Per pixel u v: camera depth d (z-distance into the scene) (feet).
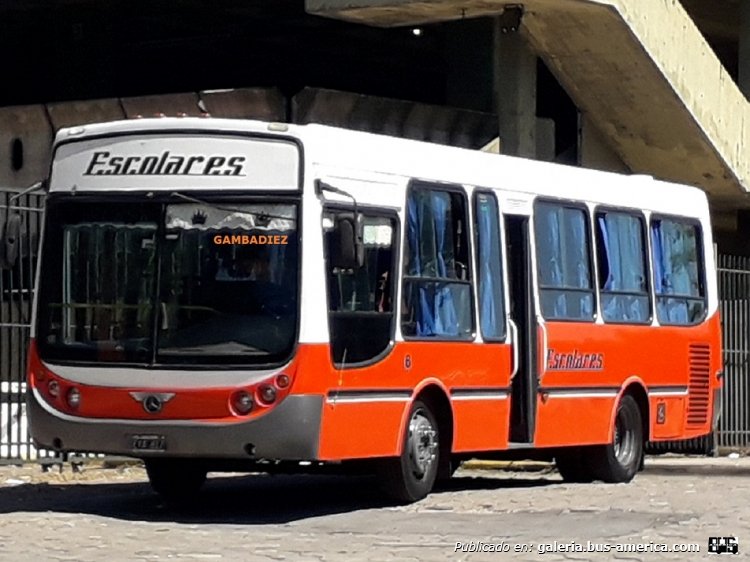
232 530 45.11
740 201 96.12
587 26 79.51
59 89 108.06
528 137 87.92
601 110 87.71
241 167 46.65
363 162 48.57
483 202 54.75
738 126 90.22
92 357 47.37
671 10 82.99
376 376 48.24
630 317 63.05
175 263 46.91
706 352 68.69
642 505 52.65
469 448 53.26
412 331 50.16
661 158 90.22
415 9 77.87
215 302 46.26
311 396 45.52
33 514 48.60
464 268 53.26
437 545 42.11
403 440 49.96
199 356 46.06
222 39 114.11
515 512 49.96
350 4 77.82
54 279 48.52
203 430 45.75
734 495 56.65
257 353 45.65
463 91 88.02
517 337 56.13
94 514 49.11
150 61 122.11
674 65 83.20
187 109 76.54
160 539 42.98
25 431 62.39
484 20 87.40
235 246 46.44
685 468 71.26
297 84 130.52
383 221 49.24
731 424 82.43
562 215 59.31
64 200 48.67
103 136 48.39
